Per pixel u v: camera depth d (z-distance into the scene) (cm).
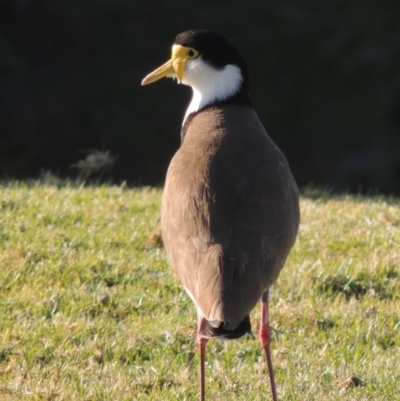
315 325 1230
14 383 1057
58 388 1050
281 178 1046
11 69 3281
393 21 3409
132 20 3397
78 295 1261
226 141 1075
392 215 1593
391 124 3347
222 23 3466
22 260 1332
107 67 3338
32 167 3222
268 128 3462
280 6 3491
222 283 937
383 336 1206
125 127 3281
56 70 3316
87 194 1661
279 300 1280
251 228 987
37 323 1191
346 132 3384
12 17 3325
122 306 1248
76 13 3359
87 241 1418
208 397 1055
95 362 1121
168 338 1177
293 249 1427
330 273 1340
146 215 1549
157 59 3372
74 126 3256
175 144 3316
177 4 3441
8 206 1535
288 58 3488
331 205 1688
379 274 1348
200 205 1003
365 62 3391
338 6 3497
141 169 3281
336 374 1109
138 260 1368
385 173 3203
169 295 1286
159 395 1051
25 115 3244
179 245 999
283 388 1075
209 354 1162
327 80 3466
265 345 1020
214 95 1184
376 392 1067
